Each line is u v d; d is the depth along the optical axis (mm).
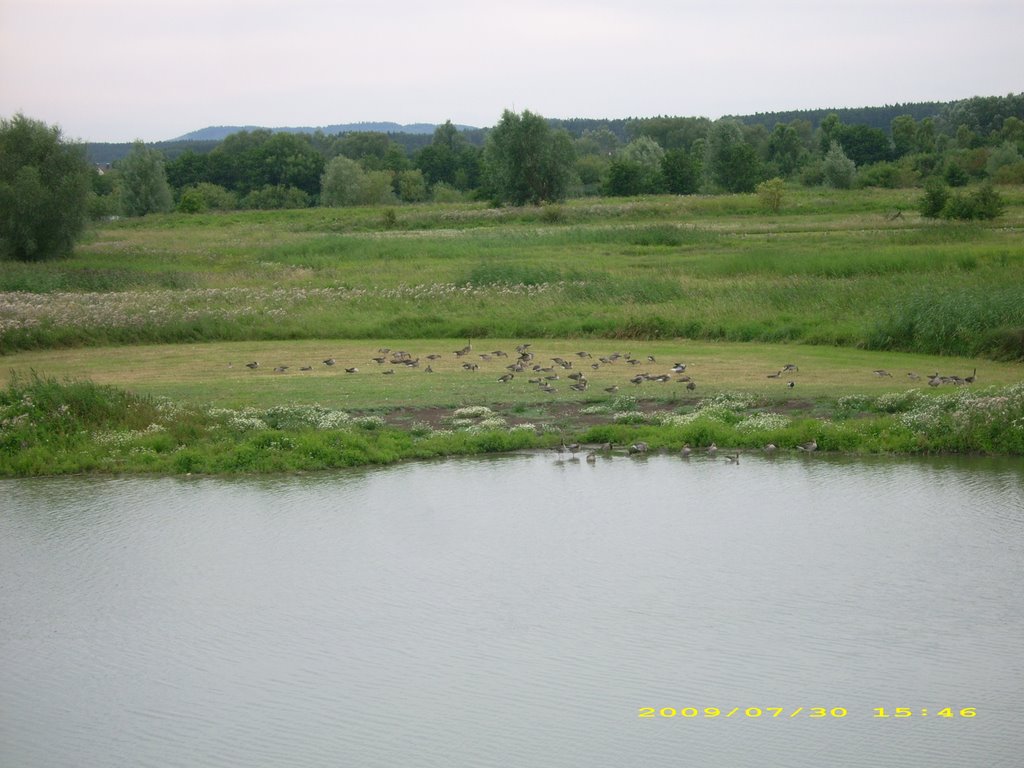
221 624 18688
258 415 31125
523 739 14844
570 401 32812
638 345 42969
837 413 30406
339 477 26656
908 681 16172
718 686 16125
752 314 44812
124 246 90000
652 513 23328
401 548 21719
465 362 39562
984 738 14680
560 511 23672
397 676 16719
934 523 22172
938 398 29141
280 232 103375
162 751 14859
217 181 191500
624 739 14859
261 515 23953
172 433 29562
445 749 14695
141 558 21625
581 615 18578
